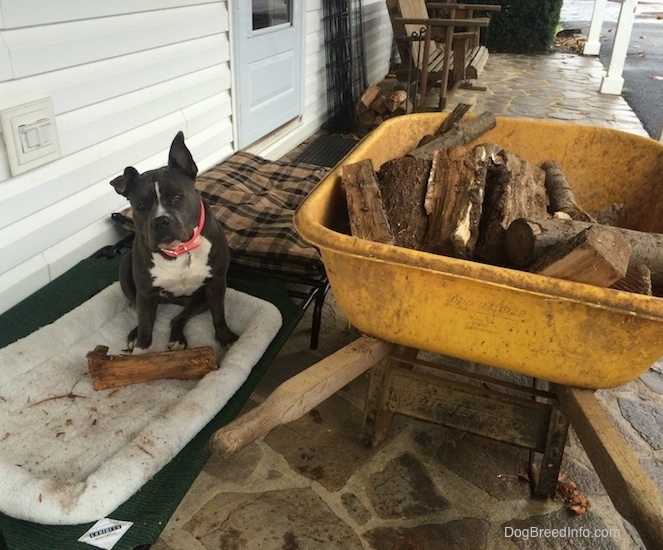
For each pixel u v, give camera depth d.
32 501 1.53
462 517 1.84
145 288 2.09
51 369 2.04
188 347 2.27
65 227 2.49
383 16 6.98
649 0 19.31
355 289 1.60
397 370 1.91
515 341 1.50
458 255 1.85
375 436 2.04
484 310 1.46
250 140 3.95
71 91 2.36
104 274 2.54
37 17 2.13
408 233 1.96
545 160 2.62
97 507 1.54
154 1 2.75
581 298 1.29
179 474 1.68
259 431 1.36
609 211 2.40
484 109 6.54
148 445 1.69
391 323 1.63
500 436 1.85
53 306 2.33
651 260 1.81
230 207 2.98
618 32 7.17
